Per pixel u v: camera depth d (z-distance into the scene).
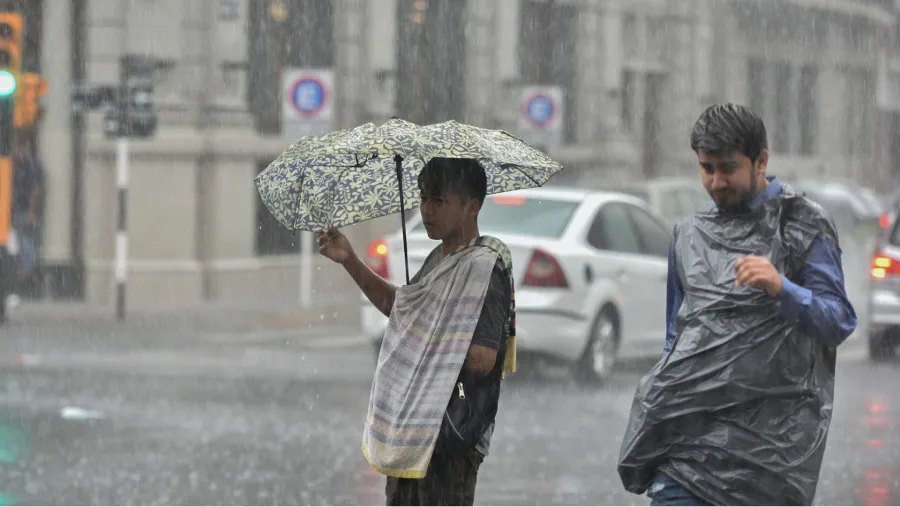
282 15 61.19
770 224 10.56
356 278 12.12
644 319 33.31
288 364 35.66
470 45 74.62
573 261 30.92
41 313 48.25
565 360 31.03
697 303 10.69
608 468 21.94
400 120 11.47
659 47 95.69
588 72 84.50
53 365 34.38
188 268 54.28
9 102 45.84
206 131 55.88
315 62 62.72
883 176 134.12
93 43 53.28
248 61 59.06
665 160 95.50
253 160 57.38
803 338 10.48
